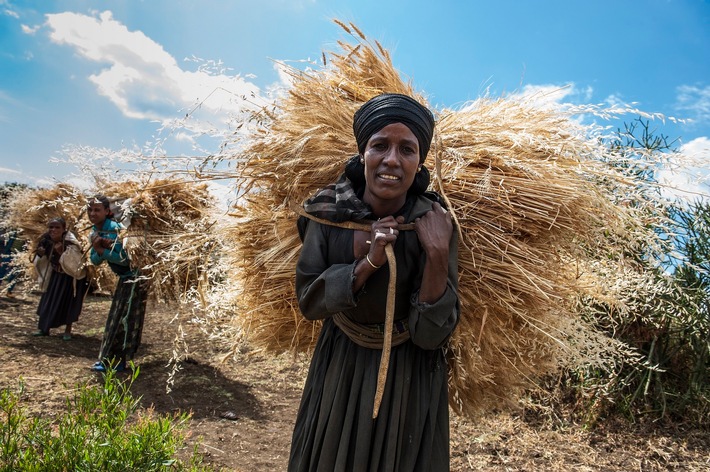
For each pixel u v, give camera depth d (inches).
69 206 249.1
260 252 84.0
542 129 79.0
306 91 82.6
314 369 68.5
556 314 79.1
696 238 159.6
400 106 58.6
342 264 60.1
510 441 143.9
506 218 70.9
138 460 91.3
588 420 153.3
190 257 101.5
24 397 149.3
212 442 136.6
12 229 310.0
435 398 63.7
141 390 173.2
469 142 75.9
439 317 56.8
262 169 78.9
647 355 163.9
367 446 60.1
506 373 80.6
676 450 141.0
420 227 58.0
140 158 83.5
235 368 206.7
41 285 237.5
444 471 63.2
